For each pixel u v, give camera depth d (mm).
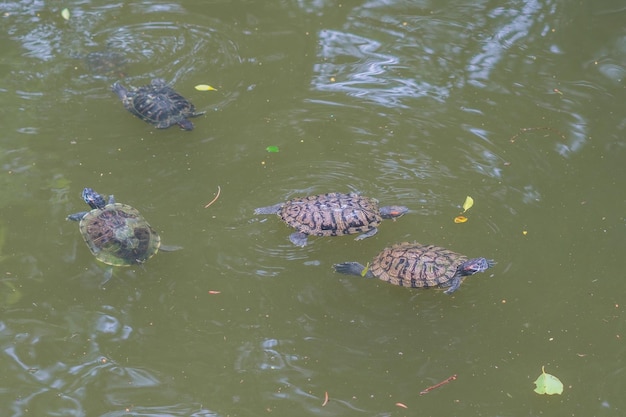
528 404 3980
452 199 4324
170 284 4176
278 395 3996
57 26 4805
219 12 4879
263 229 4270
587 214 4285
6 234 4246
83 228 4219
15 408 3967
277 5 4914
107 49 4723
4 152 4410
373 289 4168
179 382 4012
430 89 4613
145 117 4469
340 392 4004
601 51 4719
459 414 3969
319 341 4082
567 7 4871
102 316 4121
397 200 4324
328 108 4555
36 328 4094
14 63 4664
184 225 4270
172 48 4734
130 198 4320
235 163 4406
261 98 4582
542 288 4156
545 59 4703
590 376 4016
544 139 4461
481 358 4055
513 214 4289
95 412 3965
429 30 4812
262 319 4117
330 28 4824
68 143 4445
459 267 4117
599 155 4418
